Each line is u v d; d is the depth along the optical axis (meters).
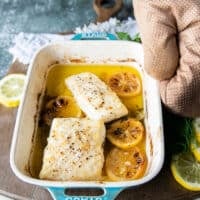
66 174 0.46
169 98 0.46
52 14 1.04
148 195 0.48
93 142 0.49
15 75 0.64
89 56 0.63
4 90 0.61
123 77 0.62
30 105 0.54
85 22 1.00
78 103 0.57
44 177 0.46
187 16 0.44
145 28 0.46
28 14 1.04
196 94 0.45
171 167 0.49
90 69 0.64
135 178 0.48
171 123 0.53
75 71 0.64
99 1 0.80
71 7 1.04
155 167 0.44
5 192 0.49
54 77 0.63
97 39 0.65
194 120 0.51
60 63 0.64
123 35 0.67
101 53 0.63
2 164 0.52
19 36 0.71
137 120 0.56
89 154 0.48
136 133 0.53
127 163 0.50
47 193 0.48
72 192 0.48
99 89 0.57
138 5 0.48
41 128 0.56
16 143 0.47
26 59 0.67
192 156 0.50
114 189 0.43
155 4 0.45
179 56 0.46
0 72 0.92
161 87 0.48
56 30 0.99
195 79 0.44
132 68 0.63
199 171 0.49
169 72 0.46
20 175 0.44
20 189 0.49
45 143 0.54
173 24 0.45
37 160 0.52
